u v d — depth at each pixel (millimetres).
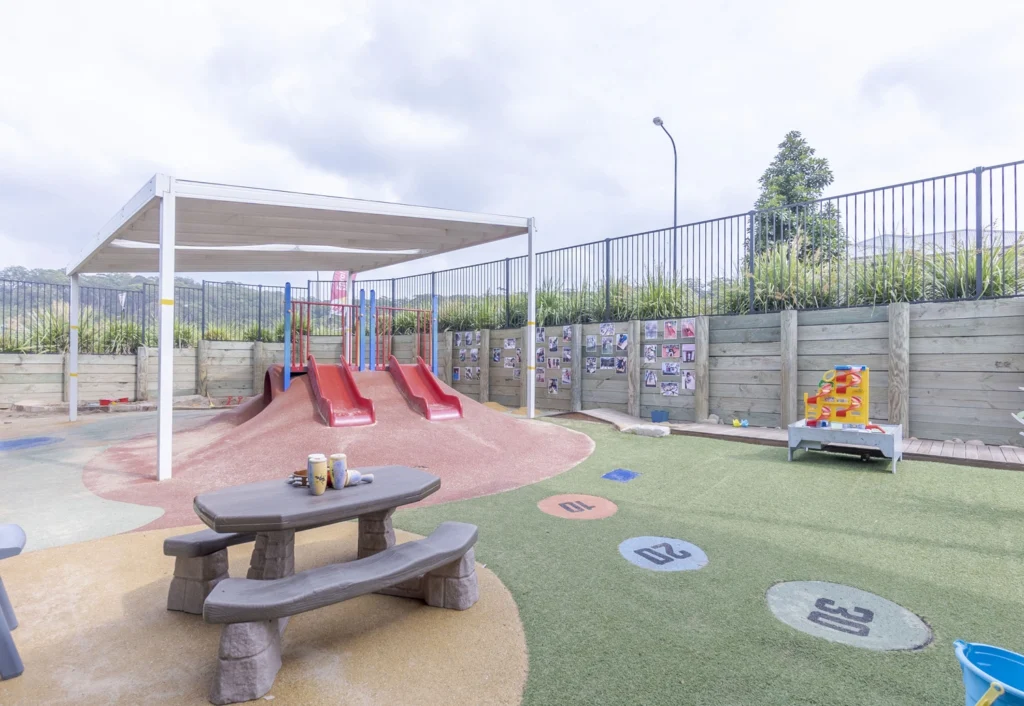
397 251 11781
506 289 13219
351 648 2350
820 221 8680
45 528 3986
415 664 2221
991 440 6551
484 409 8125
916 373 7082
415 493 2914
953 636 2424
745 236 9281
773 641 2387
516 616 2637
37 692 2045
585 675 2135
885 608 2699
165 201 5359
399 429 6656
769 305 8859
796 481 5285
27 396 11836
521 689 2043
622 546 3590
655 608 2713
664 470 5832
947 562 3283
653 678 2111
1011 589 2902
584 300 11680
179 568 2725
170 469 5414
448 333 13719
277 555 2625
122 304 13789
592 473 5719
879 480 5277
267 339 15812
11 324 12555
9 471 5879
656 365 9711
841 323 7734
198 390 14008
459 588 2707
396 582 2301
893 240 7641
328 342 15375
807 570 3178
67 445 7535
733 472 5703
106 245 8188
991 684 1484
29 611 2717
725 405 8938
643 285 10688
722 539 3711
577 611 2684
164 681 2127
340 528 4004
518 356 12195
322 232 8617
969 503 4480
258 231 8273
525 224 9125
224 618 1945
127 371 12945
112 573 3188
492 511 4387
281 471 5480
